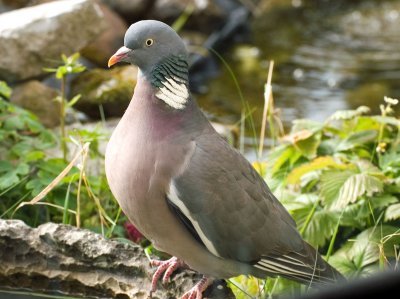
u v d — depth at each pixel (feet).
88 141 31.63
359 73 60.59
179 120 24.20
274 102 55.16
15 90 41.88
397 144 32.45
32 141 33.76
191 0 63.46
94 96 45.50
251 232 24.72
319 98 56.08
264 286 27.86
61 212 32.12
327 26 70.33
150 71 24.43
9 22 42.27
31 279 26.22
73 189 32.73
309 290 25.89
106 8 57.62
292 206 30.71
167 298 25.27
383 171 31.32
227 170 24.34
